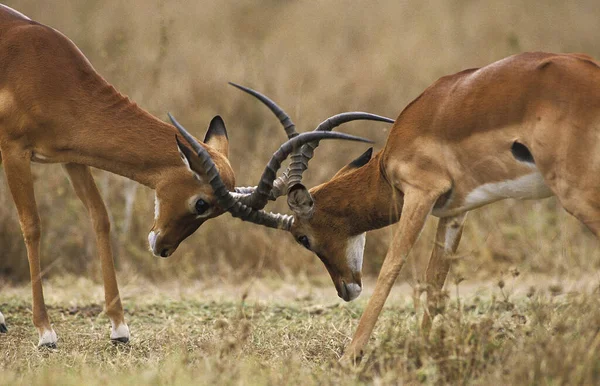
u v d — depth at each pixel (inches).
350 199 539.2
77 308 685.9
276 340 564.1
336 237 550.9
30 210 570.6
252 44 1327.5
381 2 1547.7
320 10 1519.4
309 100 1083.9
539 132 434.6
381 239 858.8
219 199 529.0
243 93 1095.6
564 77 433.4
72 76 566.6
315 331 587.8
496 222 890.7
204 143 583.5
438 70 1209.4
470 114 464.1
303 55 1278.3
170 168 557.9
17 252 825.5
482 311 636.1
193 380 440.8
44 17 1315.2
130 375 459.2
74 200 887.7
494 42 1320.1
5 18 585.3
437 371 439.5
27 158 567.8
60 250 847.7
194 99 1089.4
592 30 1391.5
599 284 520.7
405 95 1133.1
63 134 562.9
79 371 474.6
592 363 417.1
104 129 561.6
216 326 521.0
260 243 868.0
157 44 1206.3
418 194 484.1
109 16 1334.9
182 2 1481.3
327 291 780.6
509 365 430.9
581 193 425.1
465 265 818.8
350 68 1233.4
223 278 815.7
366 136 1011.9
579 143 423.5
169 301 713.6
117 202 900.0
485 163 463.5
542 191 459.2
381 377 451.2
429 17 1464.1
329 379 445.4
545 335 450.0
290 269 848.9
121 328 581.9
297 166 556.7
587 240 858.1
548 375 414.9
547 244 844.6
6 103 560.1
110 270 591.2
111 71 1013.2
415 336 474.9
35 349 554.9
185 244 871.1
